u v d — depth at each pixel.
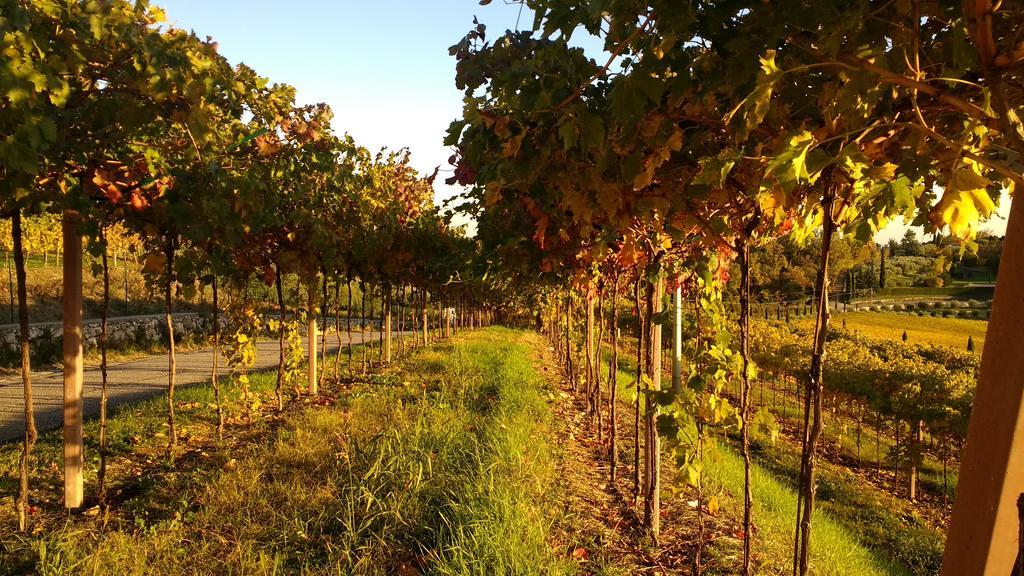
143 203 4.34
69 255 4.23
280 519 3.94
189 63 3.42
